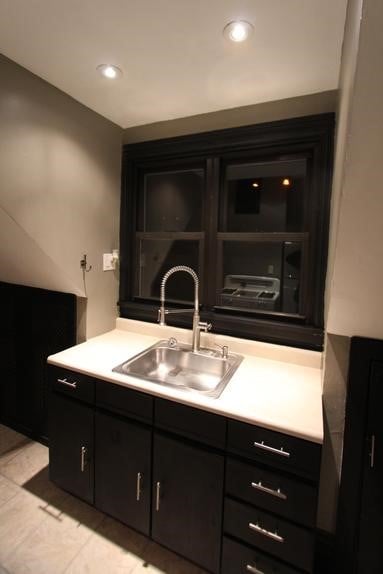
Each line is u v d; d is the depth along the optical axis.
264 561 1.17
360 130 0.79
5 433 2.27
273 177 1.82
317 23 1.08
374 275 1.04
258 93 1.60
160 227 2.19
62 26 1.13
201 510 1.29
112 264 2.16
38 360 2.15
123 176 2.16
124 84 1.55
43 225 1.61
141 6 1.02
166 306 2.14
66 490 1.67
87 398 1.55
